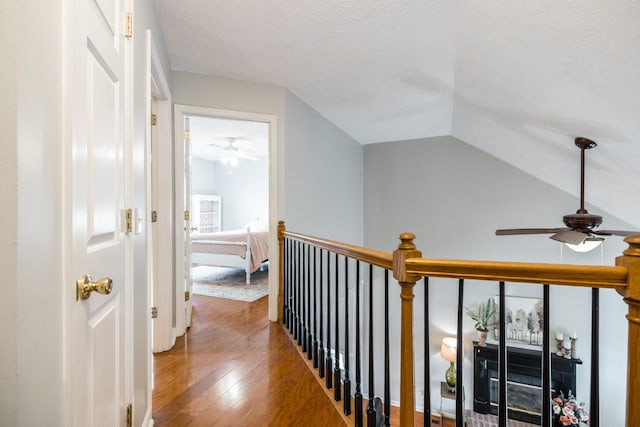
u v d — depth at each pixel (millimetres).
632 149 2420
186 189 2822
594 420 936
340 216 4414
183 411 1646
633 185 3039
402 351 1219
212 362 2178
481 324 4535
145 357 1477
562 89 2061
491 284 4594
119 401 1083
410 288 1187
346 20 1973
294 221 3252
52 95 635
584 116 2275
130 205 1219
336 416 1632
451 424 4566
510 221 4441
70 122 700
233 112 2830
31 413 560
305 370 2080
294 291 2670
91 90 840
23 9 536
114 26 1062
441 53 2311
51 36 632
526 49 1816
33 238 565
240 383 1920
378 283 4918
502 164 4445
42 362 597
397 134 4672
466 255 4664
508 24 1678
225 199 8031
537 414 4242
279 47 2312
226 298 3746
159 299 2340
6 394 519
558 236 2611
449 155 4715
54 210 642
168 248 2383
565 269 954
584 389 4129
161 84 2160
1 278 515
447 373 4668
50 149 626
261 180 7754
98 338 886
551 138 2949
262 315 3154
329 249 1912
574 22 1458
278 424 1560
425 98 3232
